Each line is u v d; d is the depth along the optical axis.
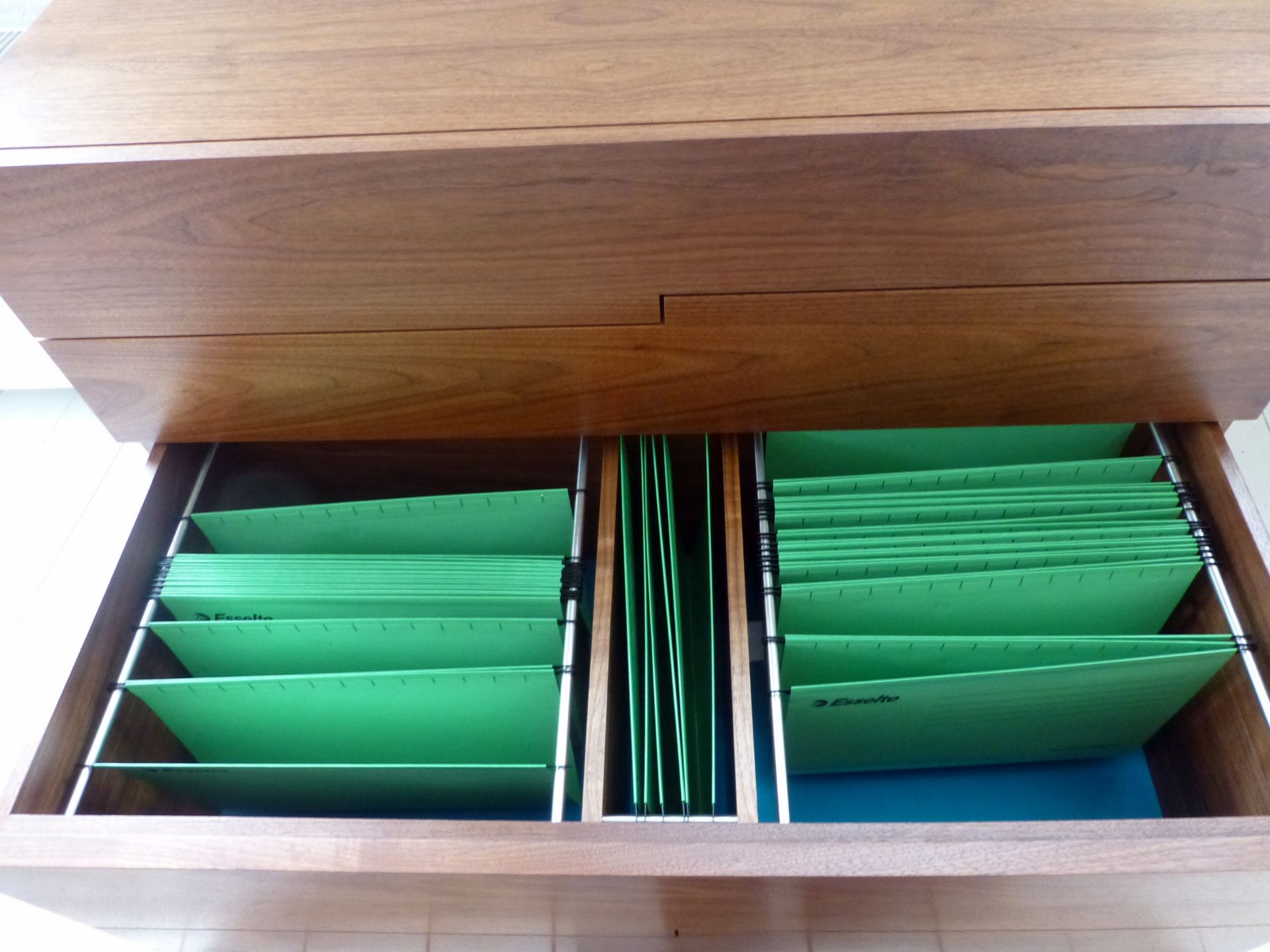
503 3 0.98
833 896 0.79
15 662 1.33
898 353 0.97
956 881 0.75
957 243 0.87
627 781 1.15
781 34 0.91
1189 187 0.82
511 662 1.03
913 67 0.86
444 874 0.77
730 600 0.96
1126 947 0.96
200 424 1.08
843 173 0.82
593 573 1.22
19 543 1.45
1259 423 1.50
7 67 0.93
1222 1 0.90
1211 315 0.92
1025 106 0.81
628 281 0.90
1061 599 1.01
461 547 1.14
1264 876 0.74
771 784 1.16
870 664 0.99
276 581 1.03
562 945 0.97
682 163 0.81
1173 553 1.00
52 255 0.89
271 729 1.03
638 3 0.96
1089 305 0.92
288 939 1.00
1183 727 1.07
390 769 0.96
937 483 1.08
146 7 1.01
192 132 0.85
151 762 1.07
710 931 0.91
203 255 0.89
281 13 0.99
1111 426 1.15
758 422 1.05
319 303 0.93
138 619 1.04
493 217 0.85
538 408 1.04
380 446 1.22
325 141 0.82
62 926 1.22
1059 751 1.11
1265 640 0.94
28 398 1.63
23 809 0.87
